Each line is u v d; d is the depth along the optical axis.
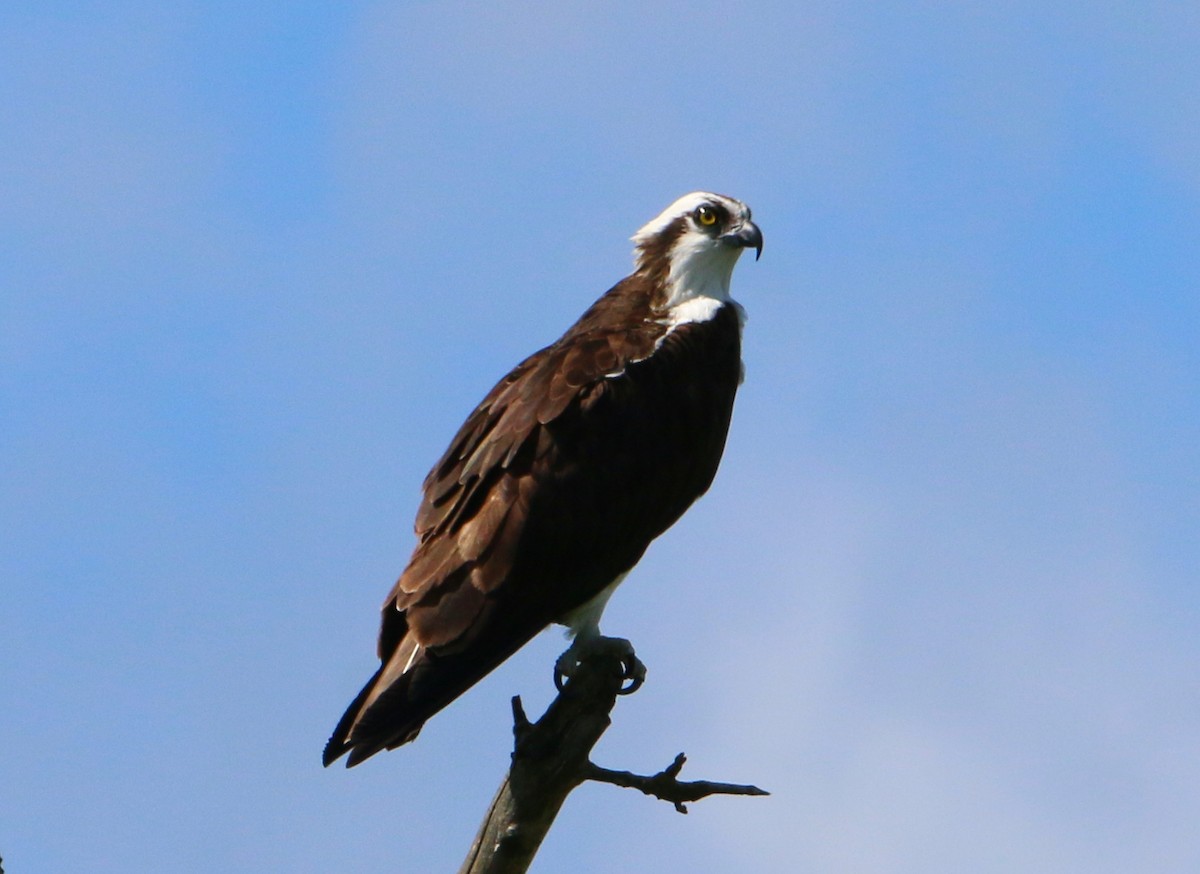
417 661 13.50
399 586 14.11
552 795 11.36
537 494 14.30
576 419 14.73
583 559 14.40
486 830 11.45
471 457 14.70
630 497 14.73
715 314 16.25
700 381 15.61
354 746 12.66
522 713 11.53
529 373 15.42
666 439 15.11
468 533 14.12
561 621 14.75
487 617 13.82
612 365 15.24
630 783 11.32
